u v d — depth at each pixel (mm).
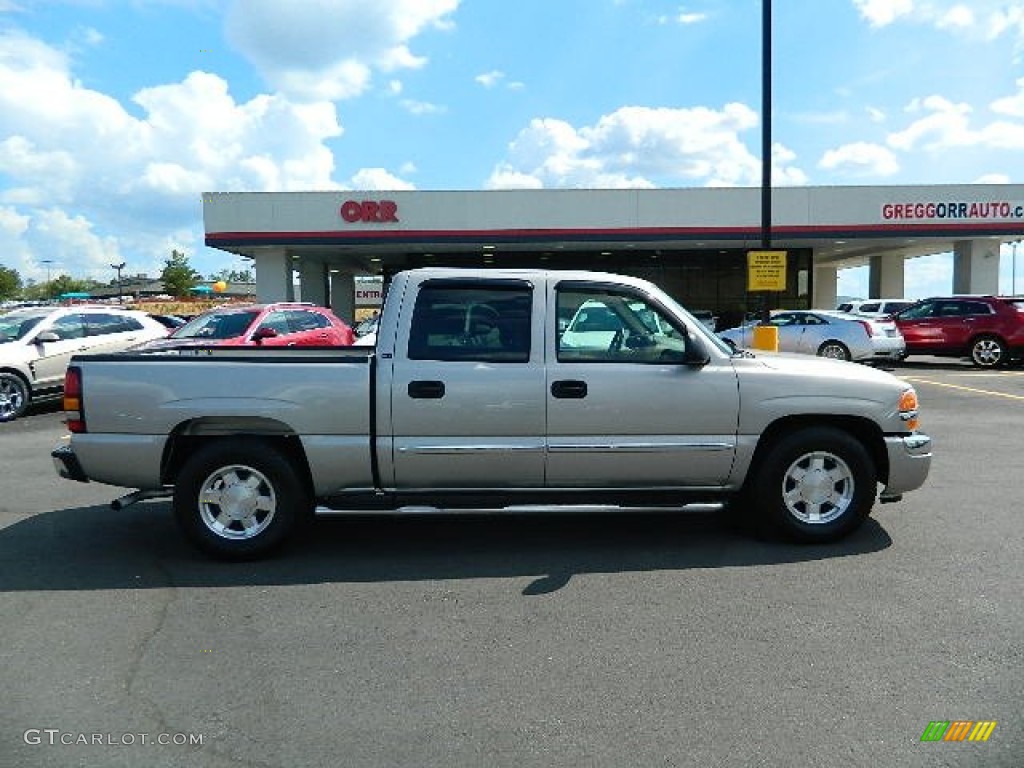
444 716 3160
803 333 17547
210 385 4898
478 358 4973
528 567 4938
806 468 5270
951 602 4277
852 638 3836
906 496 6500
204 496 5016
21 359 11852
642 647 3766
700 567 4895
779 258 14094
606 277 5180
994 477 7172
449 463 4969
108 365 4934
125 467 4949
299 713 3189
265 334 11789
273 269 28516
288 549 5332
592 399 4961
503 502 5055
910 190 26766
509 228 26828
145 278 116000
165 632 3973
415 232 26781
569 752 2902
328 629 4004
